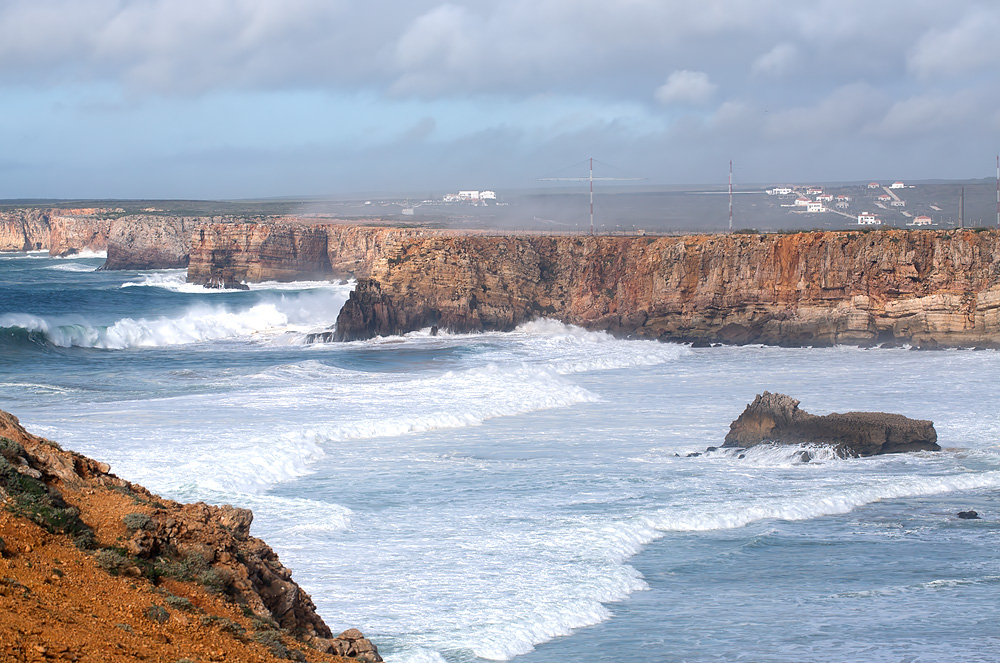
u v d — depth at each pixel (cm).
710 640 2834
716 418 6444
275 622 1836
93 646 1481
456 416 6225
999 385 7731
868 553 3691
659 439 5753
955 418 6338
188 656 1558
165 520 1888
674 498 4372
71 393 7331
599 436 5831
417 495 4353
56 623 1503
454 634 2767
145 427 5712
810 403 7025
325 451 5322
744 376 8538
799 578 3403
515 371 8056
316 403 6750
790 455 5231
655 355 9812
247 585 1869
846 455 5278
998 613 3084
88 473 2050
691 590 3275
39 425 5653
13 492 1778
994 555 3672
